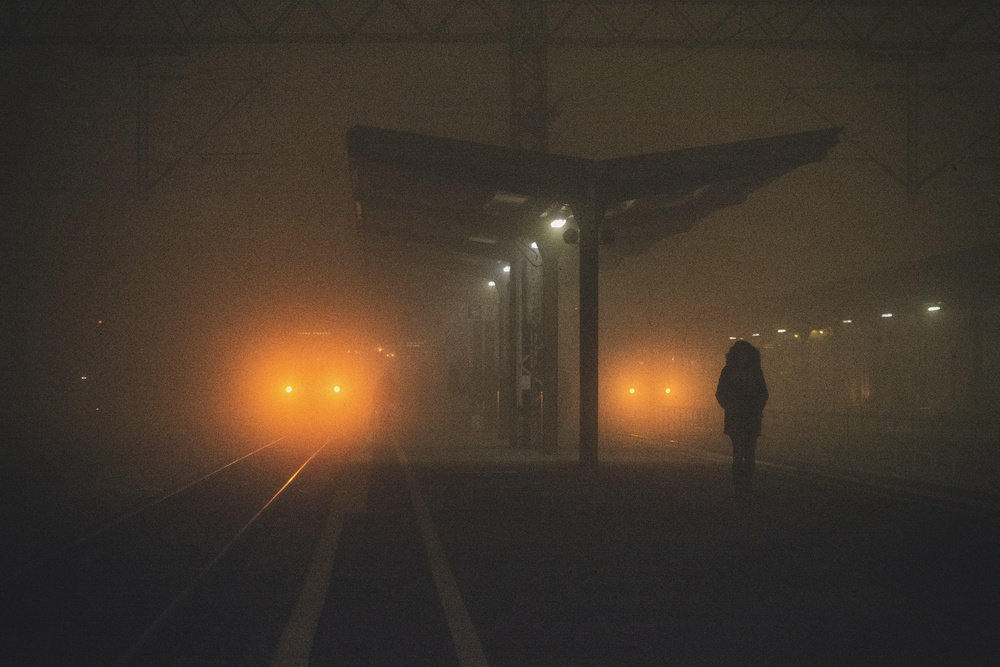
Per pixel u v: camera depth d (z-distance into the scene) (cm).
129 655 587
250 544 1030
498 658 570
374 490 1577
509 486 1627
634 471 1897
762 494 1473
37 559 945
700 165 1750
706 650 588
